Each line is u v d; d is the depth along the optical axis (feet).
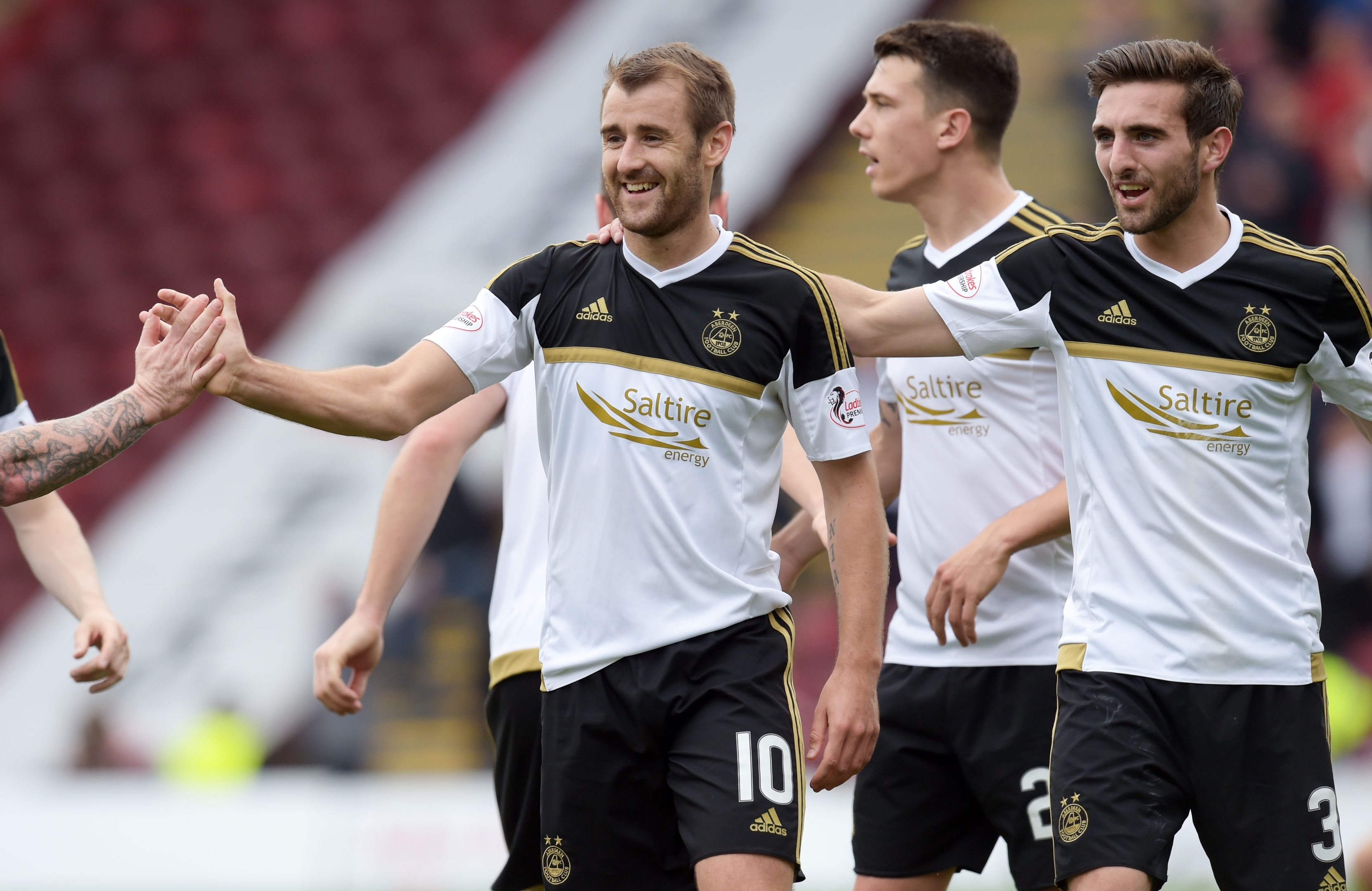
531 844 48.88
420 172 193.36
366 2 207.00
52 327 191.72
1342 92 143.54
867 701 41.60
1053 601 49.85
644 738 41.24
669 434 41.01
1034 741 49.55
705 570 41.22
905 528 51.96
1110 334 43.78
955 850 51.93
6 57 211.82
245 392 38.65
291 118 201.16
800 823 40.73
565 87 194.08
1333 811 43.42
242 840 90.43
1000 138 52.16
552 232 175.32
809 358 41.75
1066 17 167.63
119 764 123.54
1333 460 109.81
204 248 192.75
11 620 163.43
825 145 171.01
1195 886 74.90
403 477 50.29
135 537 160.97
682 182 40.50
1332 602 107.55
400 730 118.62
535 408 47.78
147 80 207.41
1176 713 42.70
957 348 44.93
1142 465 43.29
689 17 193.57
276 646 148.87
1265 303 43.24
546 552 48.37
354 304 168.25
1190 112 42.24
